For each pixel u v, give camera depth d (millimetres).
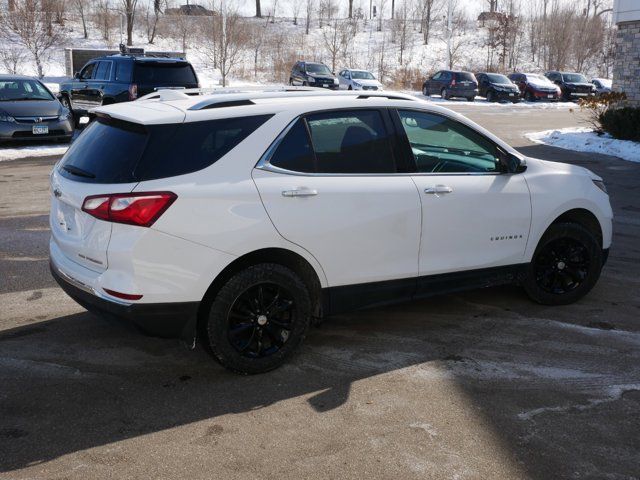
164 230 3607
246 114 3969
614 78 19109
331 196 4090
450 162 4719
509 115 27328
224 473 3086
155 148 3701
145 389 3900
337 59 53281
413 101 4602
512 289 5793
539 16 62969
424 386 3975
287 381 4020
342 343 4586
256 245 3861
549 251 5262
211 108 3945
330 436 3418
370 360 4324
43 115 14555
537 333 4805
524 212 4926
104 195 3627
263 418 3592
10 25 35781
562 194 5133
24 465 3121
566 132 18906
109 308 3678
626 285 5969
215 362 4273
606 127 17281
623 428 3527
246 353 4023
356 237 4207
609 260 6816
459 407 3730
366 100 4387
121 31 47469
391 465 3166
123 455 3221
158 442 3340
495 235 4824
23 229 7668
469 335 4754
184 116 3818
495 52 58625
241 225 3795
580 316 5156
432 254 4562
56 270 4141
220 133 3871
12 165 12492
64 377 4031
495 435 3441
